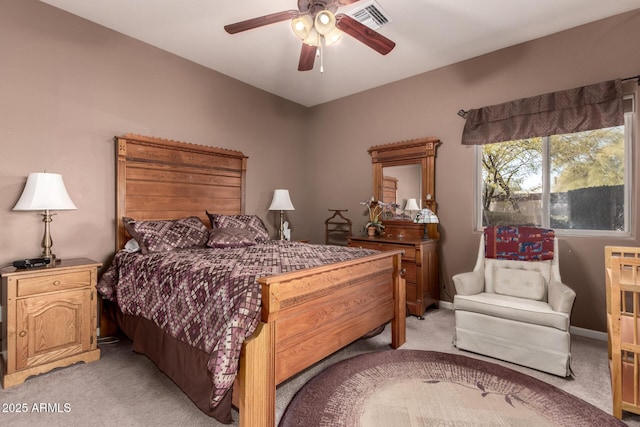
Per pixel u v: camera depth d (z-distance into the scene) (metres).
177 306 1.89
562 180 3.06
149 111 3.22
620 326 1.68
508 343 2.29
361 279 2.24
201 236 3.06
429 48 3.29
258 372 1.47
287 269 1.82
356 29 2.15
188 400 1.84
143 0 2.54
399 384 2.00
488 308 2.38
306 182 5.12
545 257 2.64
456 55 3.45
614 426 1.62
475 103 3.49
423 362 2.31
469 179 3.54
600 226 2.87
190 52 3.39
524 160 3.27
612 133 2.81
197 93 3.63
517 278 2.64
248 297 1.51
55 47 2.62
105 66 2.91
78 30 2.75
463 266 3.60
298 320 1.71
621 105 2.64
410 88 4.00
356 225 4.58
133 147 3.04
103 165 2.90
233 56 3.47
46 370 2.12
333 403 1.80
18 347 2.02
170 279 2.00
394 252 2.55
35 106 2.53
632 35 2.65
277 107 4.63
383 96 4.26
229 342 1.39
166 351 1.96
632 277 1.67
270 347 1.52
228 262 2.08
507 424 1.62
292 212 4.89
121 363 2.30
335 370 2.19
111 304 2.77
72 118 2.71
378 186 4.26
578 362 2.31
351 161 4.62
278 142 4.65
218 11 2.68
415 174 3.91
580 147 2.96
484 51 3.36
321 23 2.05
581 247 2.87
